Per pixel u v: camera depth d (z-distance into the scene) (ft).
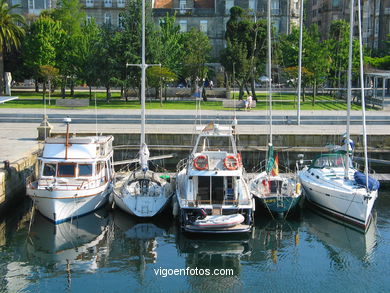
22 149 97.81
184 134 112.98
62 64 182.29
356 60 184.44
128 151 111.65
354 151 109.81
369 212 75.51
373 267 64.64
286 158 111.04
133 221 78.59
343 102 173.37
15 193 83.71
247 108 150.30
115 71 161.99
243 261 66.54
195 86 186.91
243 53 174.50
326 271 63.77
